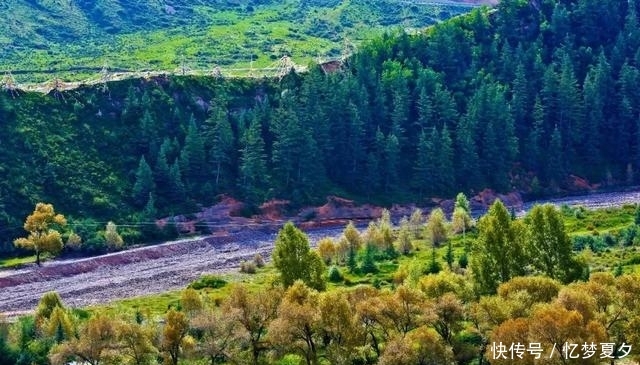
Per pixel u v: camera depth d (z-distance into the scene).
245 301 95.06
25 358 99.19
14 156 174.88
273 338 89.62
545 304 84.19
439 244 164.88
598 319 83.44
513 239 110.19
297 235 117.50
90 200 175.50
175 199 183.38
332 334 90.12
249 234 182.00
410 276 119.31
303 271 116.38
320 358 92.12
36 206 158.12
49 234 153.75
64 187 175.12
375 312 90.31
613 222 179.62
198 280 147.25
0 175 168.88
